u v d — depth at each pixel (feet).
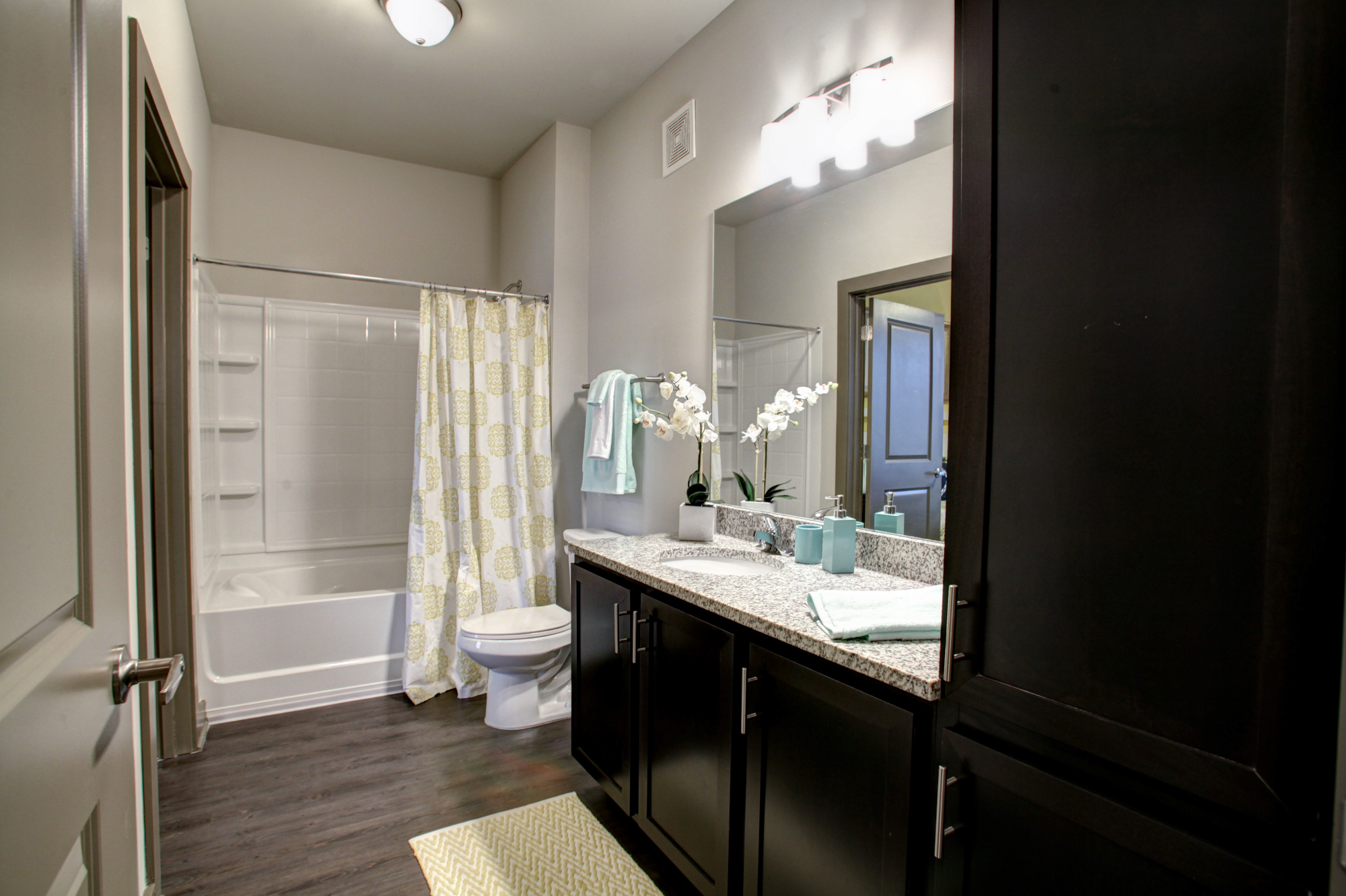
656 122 9.01
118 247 2.49
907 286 5.30
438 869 5.62
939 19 5.12
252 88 9.68
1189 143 2.21
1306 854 1.96
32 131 1.70
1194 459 2.20
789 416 6.55
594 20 7.91
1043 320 2.66
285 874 5.50
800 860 3.96
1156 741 2.31
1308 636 1.94
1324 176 1.90
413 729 8.30
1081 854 2.56
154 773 3.45
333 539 11.82
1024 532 2.74
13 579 1.57
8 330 1.56
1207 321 2.17
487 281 13.28
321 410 11.70
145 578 5.99
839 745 3.67
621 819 6.45
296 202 11.57
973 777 2.97
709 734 4.80
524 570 10.19
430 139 11.41
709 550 6.95
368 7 7.75
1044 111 2.66
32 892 1.65
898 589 5.05
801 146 6.21
